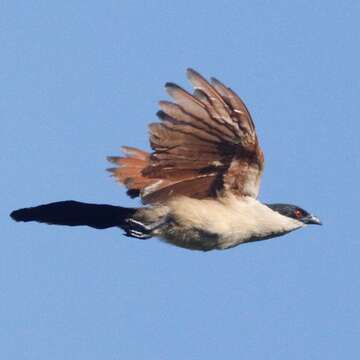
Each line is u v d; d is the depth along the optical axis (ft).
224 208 49.62
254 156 48.37
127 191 50.19
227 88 44.80
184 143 46.80
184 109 45.19
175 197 49.21
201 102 45.01
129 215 49.98
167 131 46.09
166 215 49.11
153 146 46.65
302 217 53.01
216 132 46.52
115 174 51.55
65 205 50.24
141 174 49.49
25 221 50.21
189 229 49.21
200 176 48.70
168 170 48.14
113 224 50.34
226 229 49.47
